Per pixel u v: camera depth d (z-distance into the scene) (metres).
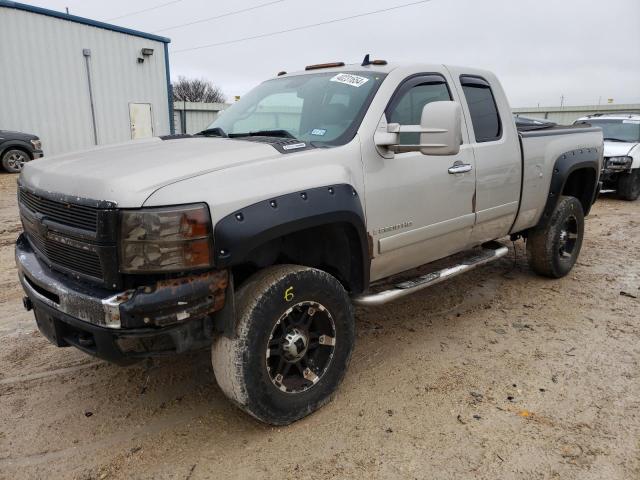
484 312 4.64
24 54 15.58
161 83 19.25
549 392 3.28
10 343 3.95
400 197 3.42
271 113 3.76
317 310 2.97
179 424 2.98
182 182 2.42
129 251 2.33
